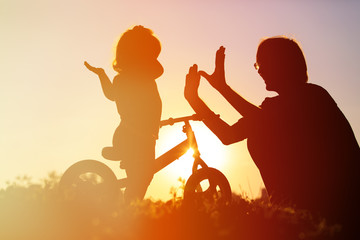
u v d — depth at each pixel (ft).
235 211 16.24
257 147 20.06
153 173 21.35
